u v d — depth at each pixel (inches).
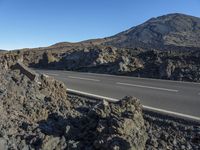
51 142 236.5
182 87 703.1
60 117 306.0
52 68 1544.0
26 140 245.3
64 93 430.0
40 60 1705.2
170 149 287.3
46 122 295.3
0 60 539.5
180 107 473.1
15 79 373.7
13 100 313.1
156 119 394.9
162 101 520.7
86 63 1380.4
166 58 1162.6
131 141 231.3
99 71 1235.9
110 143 226.4
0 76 359.6
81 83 769.6
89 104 479.8
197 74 957.8
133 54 1350.9
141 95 579.2
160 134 325.4
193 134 338.3
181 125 370.3
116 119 246.1
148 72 1061.1
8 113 285.3
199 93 613.0
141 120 274.4
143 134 256.4
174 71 1005.8
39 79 422.3
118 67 1158.3
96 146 233.3
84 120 277.1
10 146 228.1
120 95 577.6
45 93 388.5
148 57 1234.6
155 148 276.7
